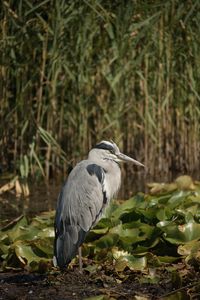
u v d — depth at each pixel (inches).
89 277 367.6
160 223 399.5
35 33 610.2
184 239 388.2
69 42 613.3
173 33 649.0
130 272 368.8
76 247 372.2
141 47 647.1
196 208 427.8
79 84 625.0
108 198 402.3
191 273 351.9
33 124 629.0
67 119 647.8
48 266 379.9
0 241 412.5
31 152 618.8
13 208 547.8
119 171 416.2
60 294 345.4
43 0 611.5
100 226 418.0
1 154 645.3
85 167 394.6
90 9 605.6
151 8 625.0
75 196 381.1
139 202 446.3
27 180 640.4
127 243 395.5
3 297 344.8
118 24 612.4
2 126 629.0
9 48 610.2
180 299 323.6
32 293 348.8
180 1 631.2
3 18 610.5
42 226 434.3
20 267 387.5
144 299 325.7
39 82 630.5
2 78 620.7
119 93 638.5
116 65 631.2
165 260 378.6
